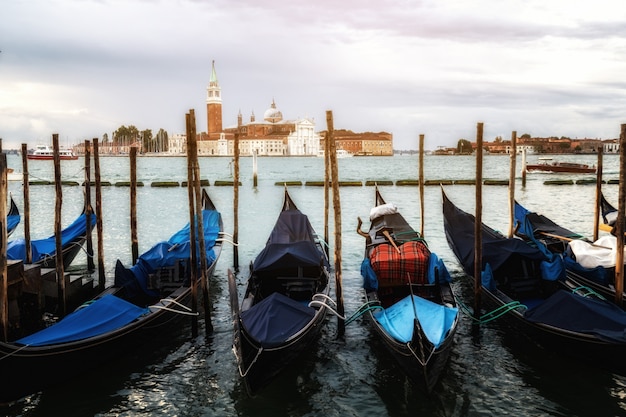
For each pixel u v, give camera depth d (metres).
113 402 9.87
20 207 37.16
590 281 13.74
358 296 15.84
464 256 14.98
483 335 12.43
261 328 10.28
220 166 122.25
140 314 11.33
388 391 10.13
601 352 9.73
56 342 9.70
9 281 10.88
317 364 11.23
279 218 17.38
